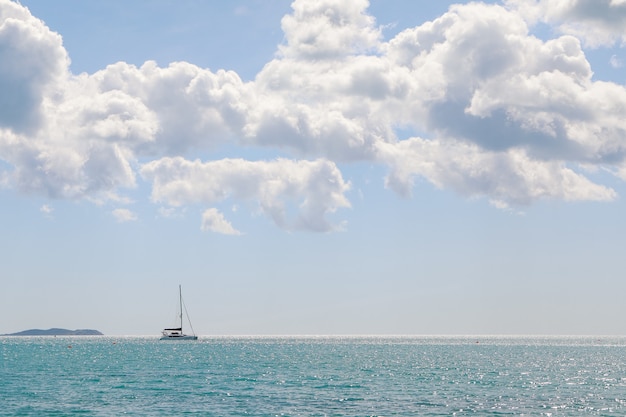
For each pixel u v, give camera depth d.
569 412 70.06
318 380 104.62
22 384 97.69
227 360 163.75
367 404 75.31
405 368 133.88
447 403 76.44
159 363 150.38
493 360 169.38
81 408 72.06
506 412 69.81
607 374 121.38
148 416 66.94
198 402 76.94
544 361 166.62
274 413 68.75
